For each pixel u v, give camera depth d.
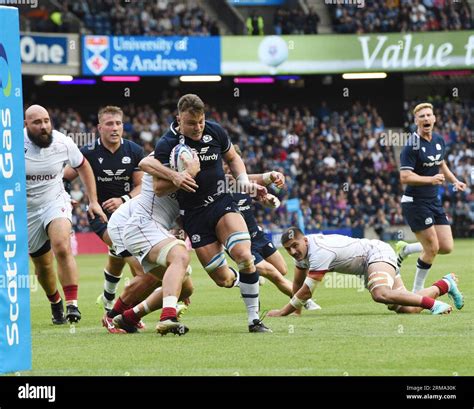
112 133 37.31
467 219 110.44
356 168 115.88
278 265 39.72
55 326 35.16
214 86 125.12
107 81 121.94
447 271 58.66
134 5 110.44
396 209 110.25
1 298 22.52
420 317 33.25
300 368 23.06
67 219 35.16
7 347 22.78
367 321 32.56
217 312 39.06
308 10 116.44
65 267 34.72
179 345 27.22
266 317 34.84
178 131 29.36
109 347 27.31
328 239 34.06
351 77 114.56
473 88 124.88
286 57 110.50
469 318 32.66
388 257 33.91
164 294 28.84
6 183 22.53
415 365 23.30
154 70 106.69
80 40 103.75
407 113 123.44
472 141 121.31
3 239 22.55
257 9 123.56
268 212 106.31
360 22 112.06
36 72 101.44
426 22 111.81
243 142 118.56
